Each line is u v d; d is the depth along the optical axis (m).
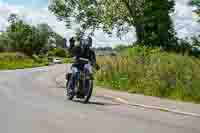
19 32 94.31
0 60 67.38
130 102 13.96
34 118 9.95
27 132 8.21
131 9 40.72
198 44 36.16
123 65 20.45
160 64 17.58
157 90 16.77
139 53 22.05
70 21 42.84
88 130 8.48
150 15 42.66
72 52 14.11
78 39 14.28
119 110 11.86
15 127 8.74
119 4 40.38
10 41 93.62
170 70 16.89
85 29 42.81
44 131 8.31
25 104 12.62
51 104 12.78
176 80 16.41
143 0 41.12
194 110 12.17
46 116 10.27
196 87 15.58
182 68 16.66
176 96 15.87
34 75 33.50
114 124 9.30
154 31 43.56
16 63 67.88
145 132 8.45
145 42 42.09
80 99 14.81
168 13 44.31
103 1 40.84
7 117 10.07
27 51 94.44
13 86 20.00
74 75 13.91
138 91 17.83
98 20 42.34
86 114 10.75
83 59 13.96
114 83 20.14
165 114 11.41
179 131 8.77
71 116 10.34
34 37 96.62
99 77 21.88
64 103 13.18
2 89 18.00
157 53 20.42
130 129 8.73
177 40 42.94
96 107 12.39
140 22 41.72
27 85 21.20
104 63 21.94
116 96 15.98
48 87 20.53
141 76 18.64
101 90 18.84
